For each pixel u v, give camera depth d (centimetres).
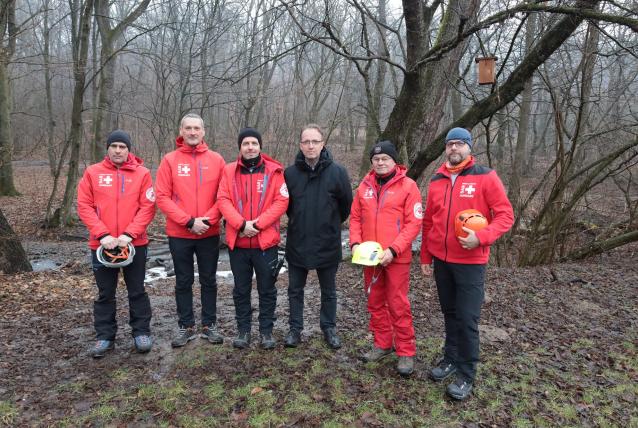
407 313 383
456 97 1347
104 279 411
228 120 1900
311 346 441
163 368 400
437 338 464
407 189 378
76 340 460
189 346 438
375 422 328
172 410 339
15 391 361
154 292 688
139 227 407
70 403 347
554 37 591
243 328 432
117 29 1427
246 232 400
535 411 346
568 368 410
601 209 1202
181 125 414
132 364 407
